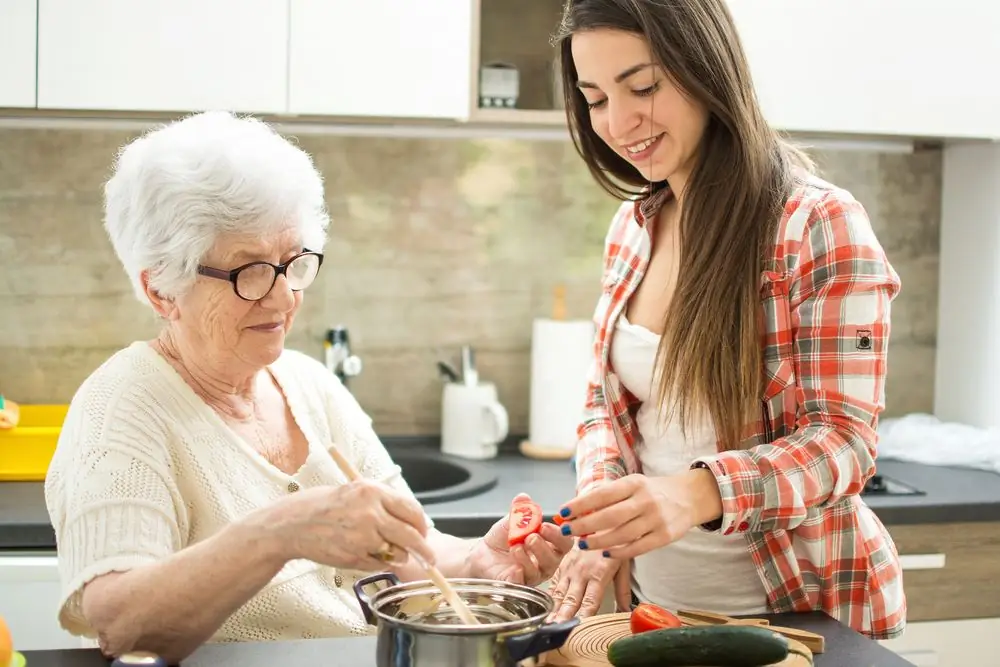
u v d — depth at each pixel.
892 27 2.46
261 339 1.45
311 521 1.19
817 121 2.46
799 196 1.49
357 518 1.17
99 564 1.29
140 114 2.32
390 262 2.71
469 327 2.76
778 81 2.43
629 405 1.71
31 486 2.30
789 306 1.49
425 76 2.33
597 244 2.79
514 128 2.50
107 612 1.26
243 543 1.21
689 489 1.36
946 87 2.50
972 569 2.29
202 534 1.45
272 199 1.39
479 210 2.74
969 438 2.63
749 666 1.16
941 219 2.89
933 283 2.91
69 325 2.59
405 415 2.76
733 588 1.59
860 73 2.46
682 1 1.45
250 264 1.39
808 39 2.43
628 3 1.45
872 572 1.54
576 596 1.53
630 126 1.50
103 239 2.59
